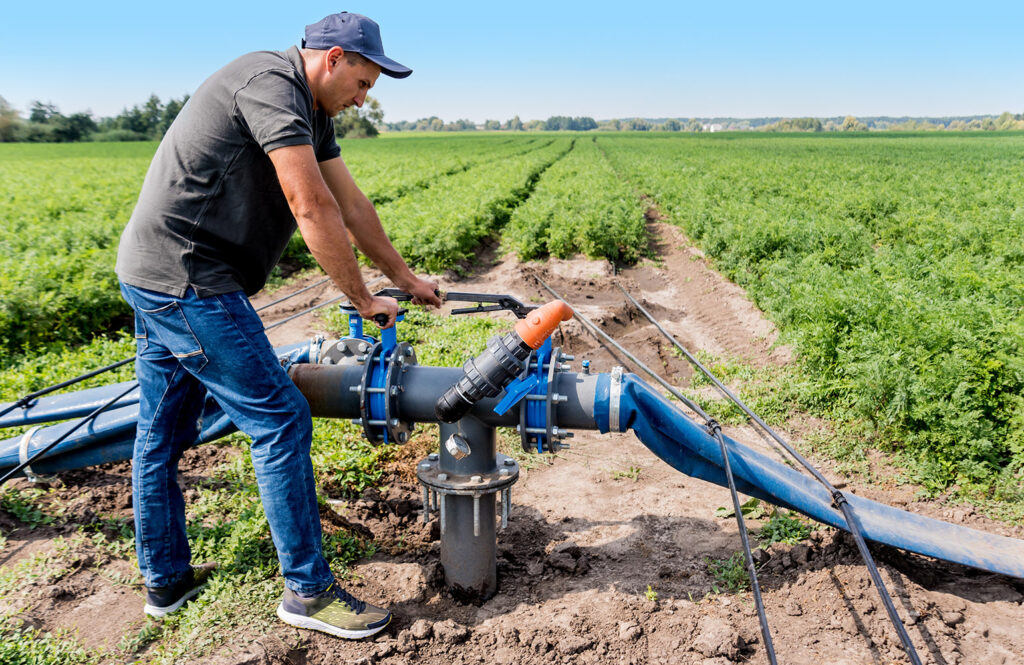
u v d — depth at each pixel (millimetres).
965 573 3418
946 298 7035
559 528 3992
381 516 4094
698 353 7379
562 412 2943
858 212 15133
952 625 3014
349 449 4785
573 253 12945
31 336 7637
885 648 2867
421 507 4125
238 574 3303
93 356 6859
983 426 4586
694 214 14477
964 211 14570
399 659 2908
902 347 5391
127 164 42344
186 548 3152
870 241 11539
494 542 3258
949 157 44094
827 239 10969
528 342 2664
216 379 2752
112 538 3732
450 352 6816
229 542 3504
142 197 2697
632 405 2904
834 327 6203
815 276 8227
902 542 3227
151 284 2650
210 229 2633
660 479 4582
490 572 3260
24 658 2787
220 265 2686
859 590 3145
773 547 3566
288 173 2479
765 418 5586
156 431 2994
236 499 4039
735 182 23828
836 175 27312
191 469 4578
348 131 135625
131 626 3072
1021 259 9898
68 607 3166
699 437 3145
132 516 3902
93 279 8727
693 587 3367
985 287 7117
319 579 2916
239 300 2721
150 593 3084
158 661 2789
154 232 2637
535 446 3111
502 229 15555
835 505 3299
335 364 3219
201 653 2822
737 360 7055
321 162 2990
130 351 6996
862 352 5535
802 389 5777
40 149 72125
